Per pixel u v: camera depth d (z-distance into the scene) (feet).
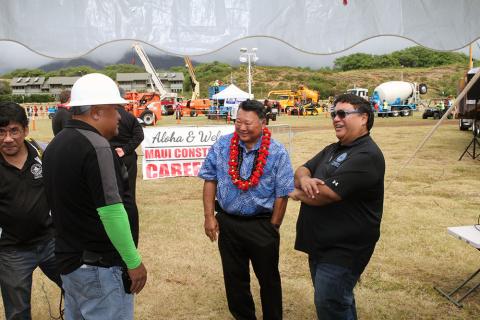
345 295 7.78
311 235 8.07
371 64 346.33
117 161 6.44
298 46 4.73
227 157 9.78
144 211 21.33
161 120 97.04
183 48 4.62
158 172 28.58
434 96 254.27
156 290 12.80
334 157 8.05
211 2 4.59
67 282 6.53
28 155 8.69
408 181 28.48
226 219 9.80
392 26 4.84
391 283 13.16
